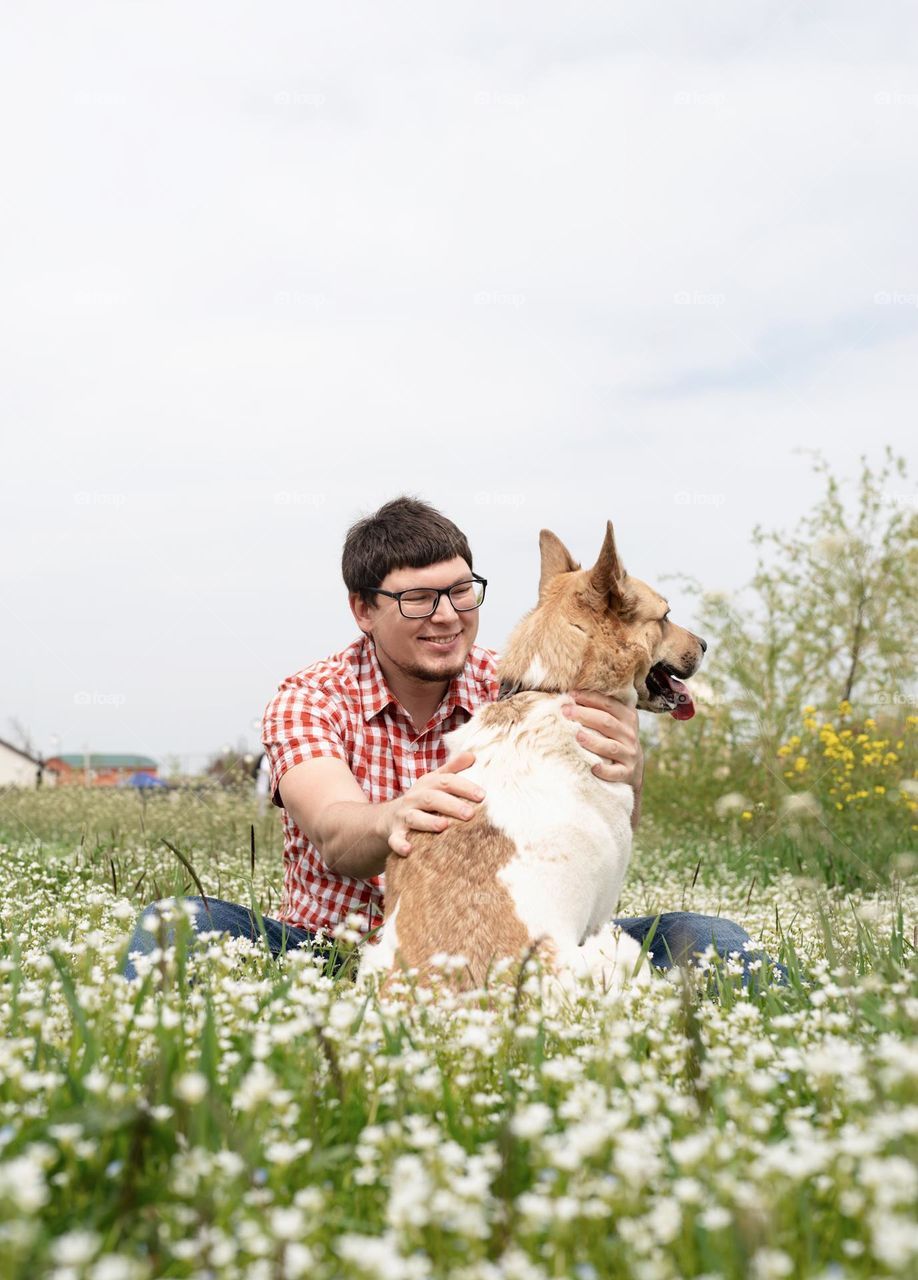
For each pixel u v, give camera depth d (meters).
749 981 3.35
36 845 7.96
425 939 3.39
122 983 2.57
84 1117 1.74
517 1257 1.40
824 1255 1.53
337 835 3.83
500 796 3.69
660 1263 1.38
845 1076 2.03
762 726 10.09
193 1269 1.46
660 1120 1.93
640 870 7.99
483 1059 2.32
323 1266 1.45
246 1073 2.25
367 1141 1.83
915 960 3.39
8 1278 1.32
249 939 3.92
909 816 8.62
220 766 16.98
